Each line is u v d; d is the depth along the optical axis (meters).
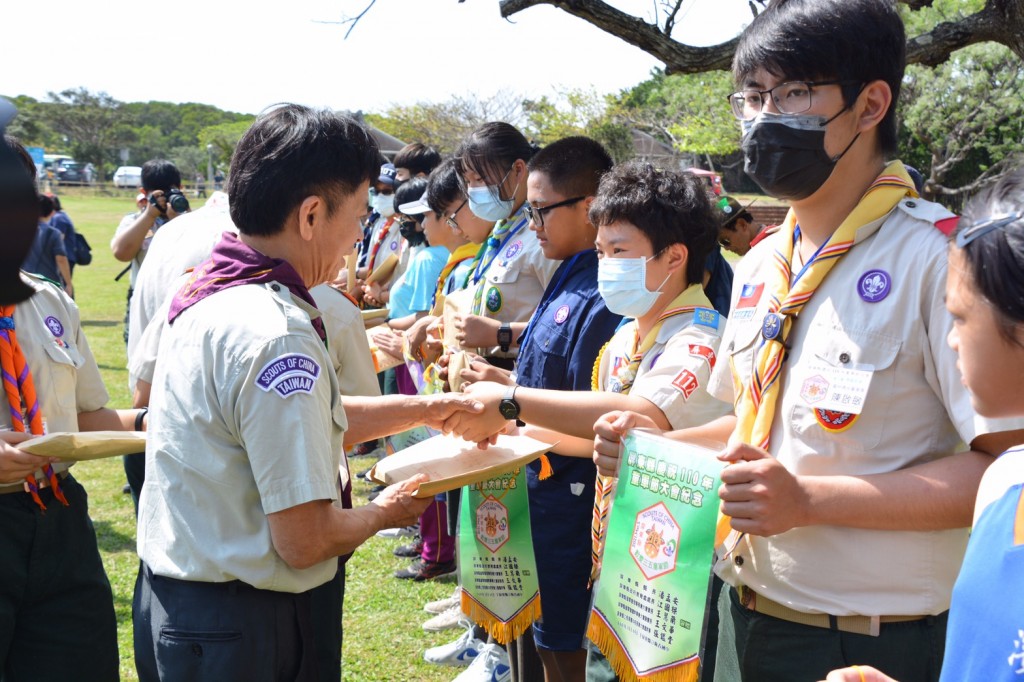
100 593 2.67
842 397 1.62
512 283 3.41
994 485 1.13
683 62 3.74
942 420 1.64
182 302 1.92
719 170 26.09
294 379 1.76
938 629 1.67
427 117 28.55
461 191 3.97
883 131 1.74
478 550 2.62
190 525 1.84
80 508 2.63
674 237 2.34
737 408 1.92
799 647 1.71
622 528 1.94
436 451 2.45
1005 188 1.15
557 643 2.70
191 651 1.83
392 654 3.80
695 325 2.33
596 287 2.75
